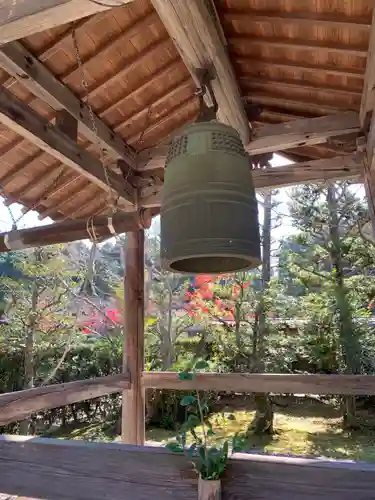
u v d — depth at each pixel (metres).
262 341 6.18
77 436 5.98
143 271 3.99
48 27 1.49
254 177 3.63
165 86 3.25
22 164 3.38
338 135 3.22
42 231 2.42
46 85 2.66
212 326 6.79
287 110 3.49
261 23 2.52
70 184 3.77
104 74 2.92
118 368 6.97
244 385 3.57
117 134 3.57
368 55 2.38
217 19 2.44
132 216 2.32
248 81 3.20
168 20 2.01
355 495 1.07
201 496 1.15
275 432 5.85
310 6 2.29
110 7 1.39
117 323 7.29
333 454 4.95
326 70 2.80
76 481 1.30
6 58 2.35
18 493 1.34
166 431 6.14
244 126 3.24
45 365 6.08
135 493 1.24
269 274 8.62
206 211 1.65
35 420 6.33
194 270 1.95
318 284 6.82
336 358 6.26
